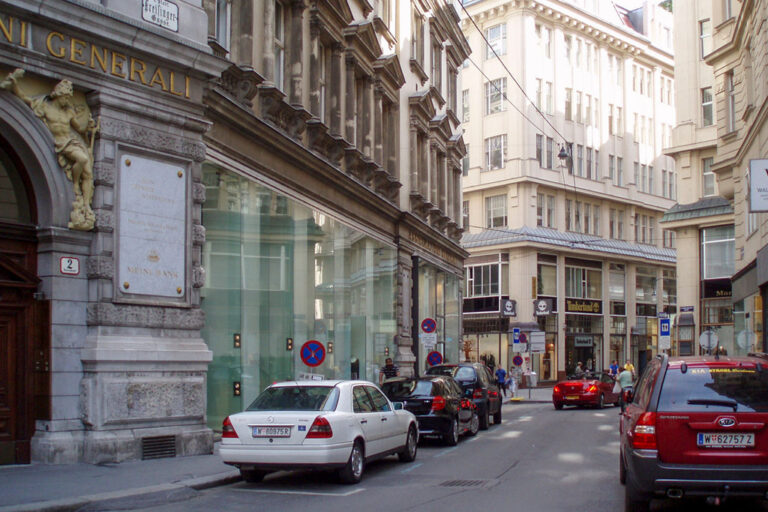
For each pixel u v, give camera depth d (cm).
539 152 5544
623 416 1215
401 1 3338
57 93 1362
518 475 1377
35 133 1354
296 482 1305
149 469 1336
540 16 5641
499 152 5572
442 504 1085
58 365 1371
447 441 1878
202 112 1631
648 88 6600
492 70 5656
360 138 2825
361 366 2736
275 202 2083
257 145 1958
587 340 5684
